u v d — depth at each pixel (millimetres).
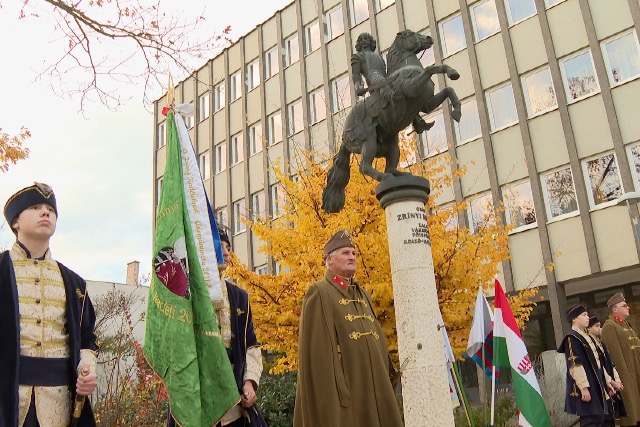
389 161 5555
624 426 7996
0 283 3121
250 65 30609
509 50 20094
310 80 27125
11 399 2908
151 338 3732
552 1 19719
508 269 18484
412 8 23469
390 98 5215
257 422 4059
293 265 9070
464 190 19969
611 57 18203
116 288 23375
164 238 3900
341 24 26438
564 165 18281
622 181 17031
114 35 6652
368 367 4133
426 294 4770
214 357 3688
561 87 18750
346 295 4398
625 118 17438
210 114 31688
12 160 9086
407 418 4520
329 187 6230
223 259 4477
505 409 10977
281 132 27828
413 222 4969
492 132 19938
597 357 7496
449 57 21688
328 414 3914
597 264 16906
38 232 3311
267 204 27438
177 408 3502
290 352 9086
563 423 9805
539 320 19344
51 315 3240
